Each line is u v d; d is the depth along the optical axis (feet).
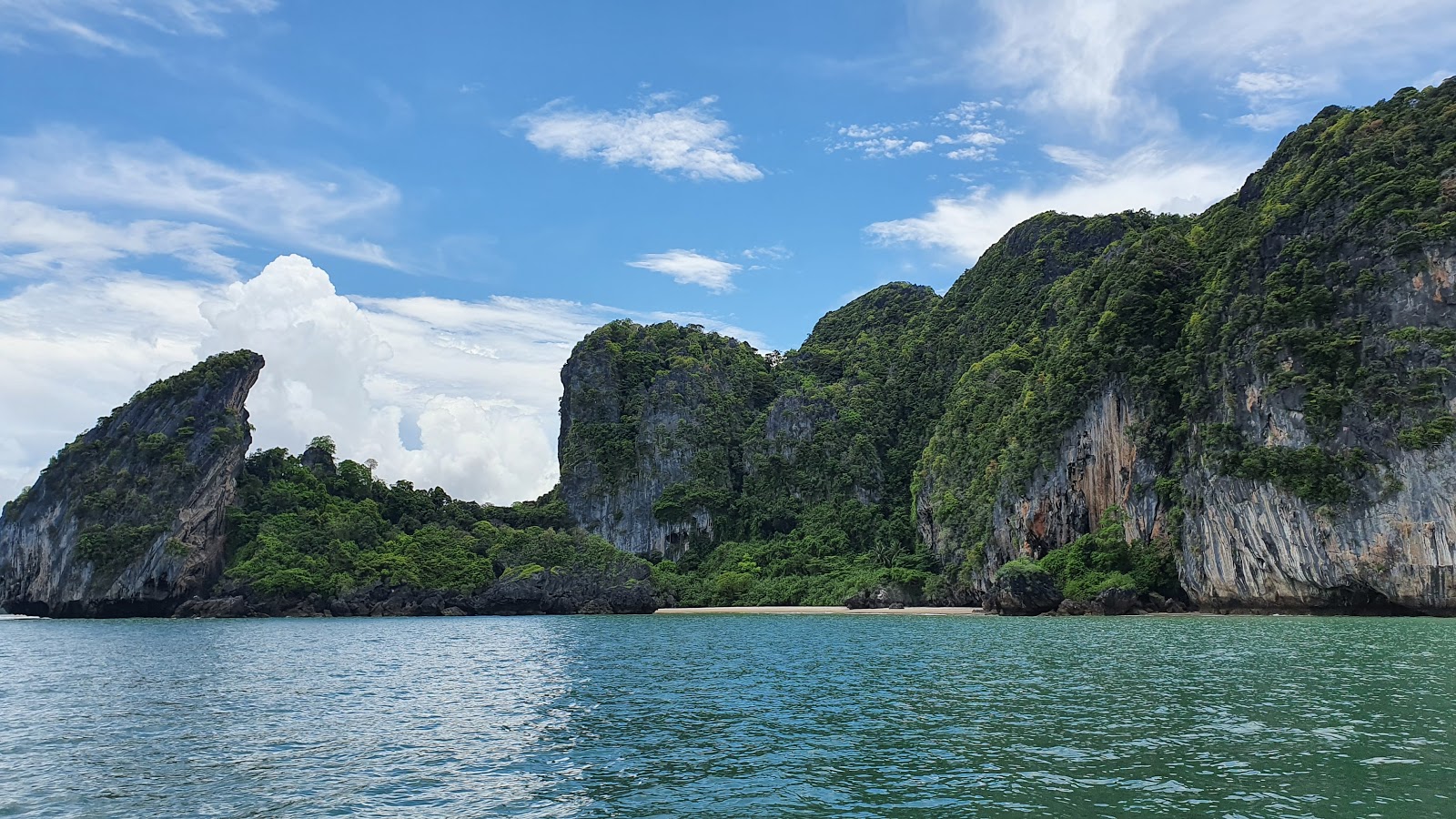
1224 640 175.11
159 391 461.37
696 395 598.34
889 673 136.36
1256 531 258.57
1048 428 346.33
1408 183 253.44
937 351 606.55
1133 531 309.42
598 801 67.15
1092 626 231.50
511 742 89.56
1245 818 58.90
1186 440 294.46
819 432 567.59
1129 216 565.53
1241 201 342.23
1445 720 87.61
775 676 136.87
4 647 221.66
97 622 372.99
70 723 104.17
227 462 455.63
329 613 421.18
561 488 581.12
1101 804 62.64
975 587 378.94
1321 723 86.53
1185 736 82.38
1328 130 303.68
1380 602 236.43
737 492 571.28
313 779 75.20
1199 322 298.15
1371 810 60.08
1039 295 540.11
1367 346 243.81
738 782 71.20
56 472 444.55
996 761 75.10
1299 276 265.95
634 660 169.68
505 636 255.09
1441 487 221.66
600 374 608.19
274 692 130.11
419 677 147.84
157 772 78.59
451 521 542.16
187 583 423.64
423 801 68.08
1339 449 240.94
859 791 67.56
